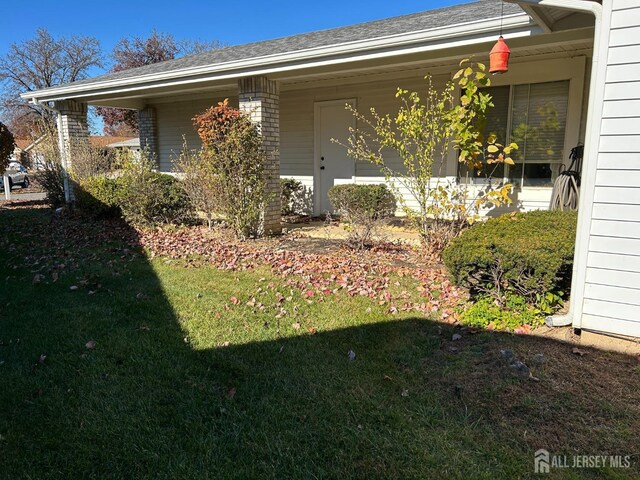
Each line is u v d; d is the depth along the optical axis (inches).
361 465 81.0
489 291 150.9
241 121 258.1
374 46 214.7
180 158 381.1
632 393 100.3
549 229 152.6
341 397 102.1
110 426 92.2
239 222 267.6
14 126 1214.9
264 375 112.1
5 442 87.3
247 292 176.6
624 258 121.7
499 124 280.4
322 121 364.2
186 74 289.3
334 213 366.0
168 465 81.2
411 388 105.5
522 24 179.6
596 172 122.4
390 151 330.6
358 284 184.5
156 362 119.0
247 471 79.6
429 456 82.8
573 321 130.6
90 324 144.0
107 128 1209.4
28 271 210.1
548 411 94.7
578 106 251.3
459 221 227.8
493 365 113.1
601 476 77.4
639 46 113.1
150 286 184.7
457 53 224.7
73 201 404.2
